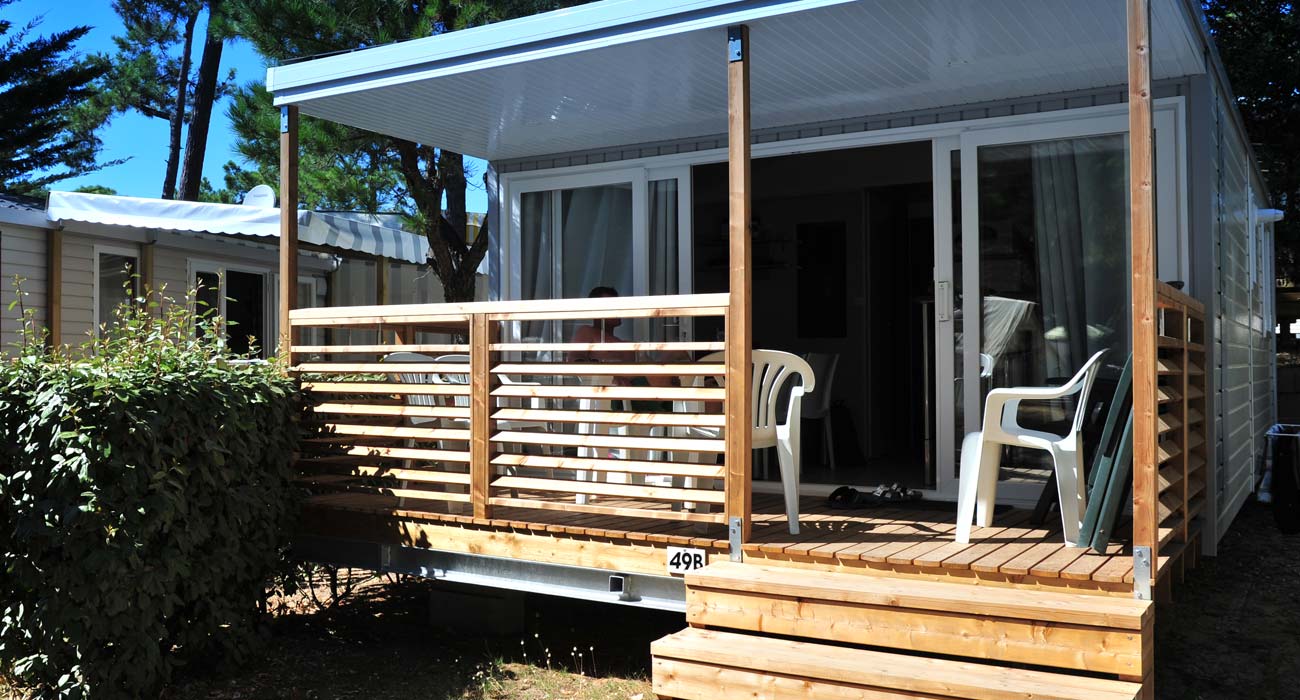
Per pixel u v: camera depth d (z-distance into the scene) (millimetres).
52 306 8977
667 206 6469
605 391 4402
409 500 5320
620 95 5332
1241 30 17297
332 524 5137
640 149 6535
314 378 5246
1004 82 5141
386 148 9688
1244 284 7031
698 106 5594
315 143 9336
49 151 18438
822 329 8453
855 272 8242
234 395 4621
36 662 4023
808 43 4512
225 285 11055
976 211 5488
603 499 5418
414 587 6336
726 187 8258
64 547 3930
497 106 5570
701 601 3959
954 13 4137
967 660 4168
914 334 8953
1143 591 3410
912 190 8906
